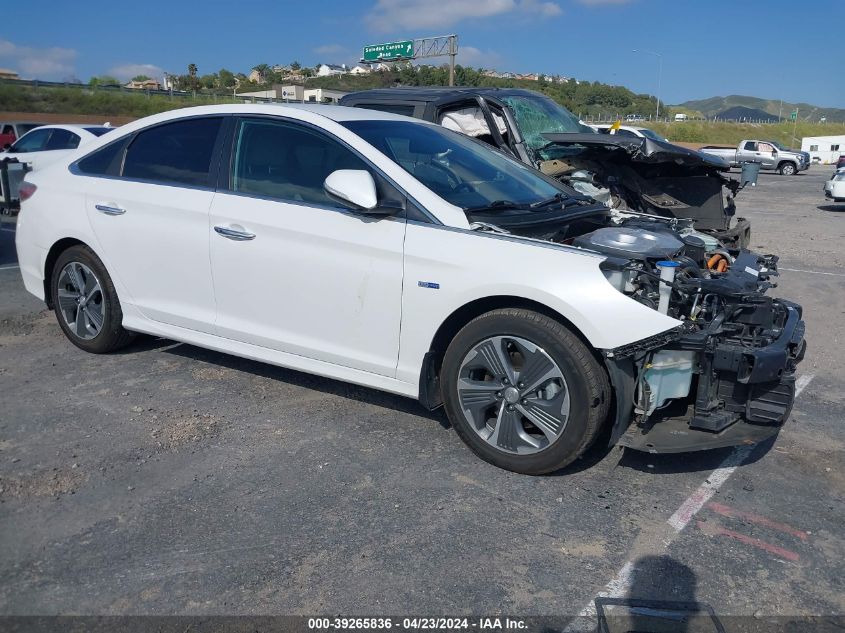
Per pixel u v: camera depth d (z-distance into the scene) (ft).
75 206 15.75
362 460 11.83
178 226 14.16
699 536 9.86
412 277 11.59
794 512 10.52
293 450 12.14
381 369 12.28
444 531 9.85
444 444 12.44
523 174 14.90
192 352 16.90
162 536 9.64
